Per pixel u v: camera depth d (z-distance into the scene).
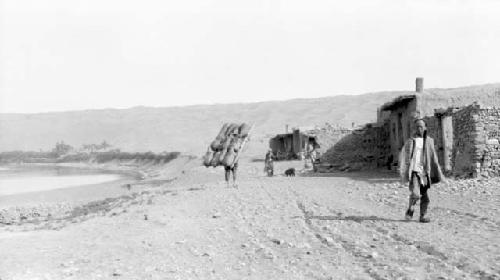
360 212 13.95
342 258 8.45
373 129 39.50
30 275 7.80
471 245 8.70
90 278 7.57
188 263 8.58
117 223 14.33
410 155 11.62
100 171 84.88
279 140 63.34
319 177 31.25
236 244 10.25
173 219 14.41
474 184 18.62
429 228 10.71
